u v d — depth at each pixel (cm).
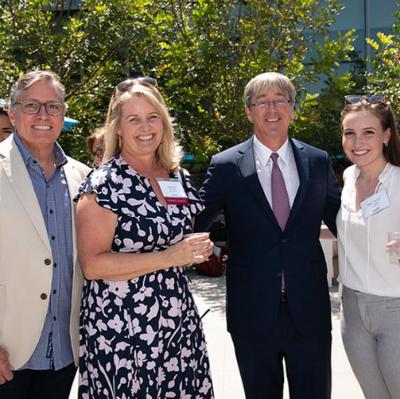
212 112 814
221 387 395
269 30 783
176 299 234
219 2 775
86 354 231
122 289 226
